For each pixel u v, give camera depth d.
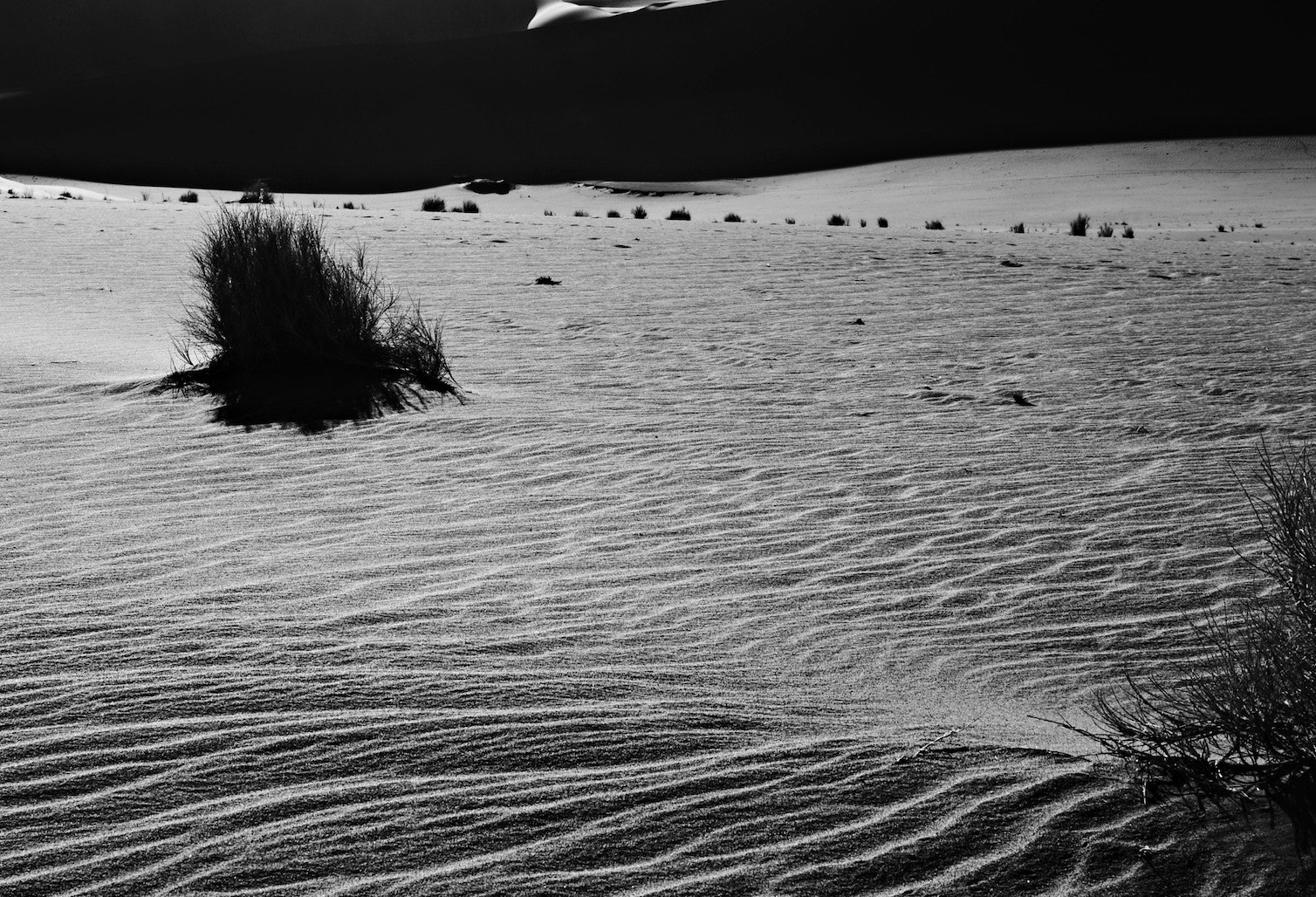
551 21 155.75
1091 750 3.45
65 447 6.95
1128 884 2.72
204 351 9.67
